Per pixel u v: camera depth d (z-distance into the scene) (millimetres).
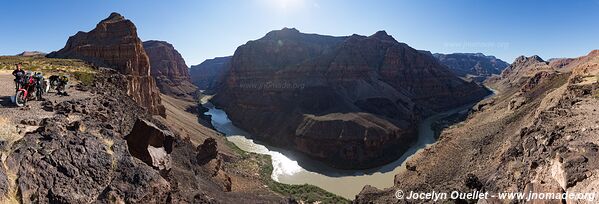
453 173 43625
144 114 36656
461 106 170875
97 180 12203
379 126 95250
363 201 42656
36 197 10500
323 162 84562
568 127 26016
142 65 79625
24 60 61219
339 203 54562
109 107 24641
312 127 95062
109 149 14133
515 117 54062
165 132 19312
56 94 23000
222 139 93625
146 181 13156
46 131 13125
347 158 84250
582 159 17312
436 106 163000
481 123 65812
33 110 16359
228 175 46719
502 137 45344
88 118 17062
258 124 120875
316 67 153625
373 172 75938
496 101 115250
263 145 99812
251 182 55156
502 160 31719
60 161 11953
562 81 77312
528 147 28062
